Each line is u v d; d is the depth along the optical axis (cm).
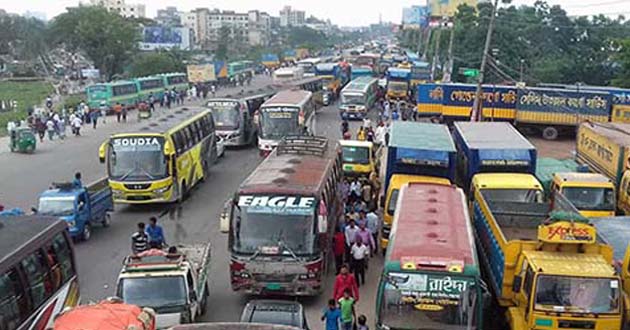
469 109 4944
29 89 9406
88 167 3638
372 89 6322
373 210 2547
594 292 1325
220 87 9288
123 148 2650
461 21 8531
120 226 2525
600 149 2978
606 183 2342
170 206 2819
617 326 1320
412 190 1936
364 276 1914
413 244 1404
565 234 1412
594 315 1314
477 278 1301
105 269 2039
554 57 7944
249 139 4291
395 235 1480
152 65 9919
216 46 17975
